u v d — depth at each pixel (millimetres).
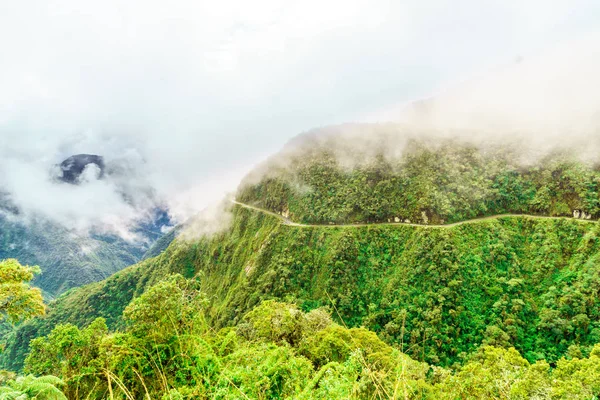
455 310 66312
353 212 102375
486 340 59531
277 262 99562
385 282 81875
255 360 6355
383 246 89500
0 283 13117
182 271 138125
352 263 88500
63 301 141000
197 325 8219
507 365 22750
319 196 114000
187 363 6059
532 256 74250
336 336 20000
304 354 19922
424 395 7031
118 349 7051
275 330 23469
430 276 75000
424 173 97750
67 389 6711
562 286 65000
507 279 70562
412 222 90688
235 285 111062
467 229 81812
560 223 76000
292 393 5438
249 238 125438
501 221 82875
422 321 65875
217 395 4953
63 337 12953
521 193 85625
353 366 5340
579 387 18031
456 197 88688
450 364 57500
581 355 52000
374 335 25562
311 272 93375
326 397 4828
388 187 100125
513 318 62250
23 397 5168
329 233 98688
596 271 61531
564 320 57562
